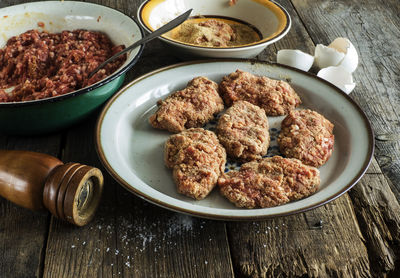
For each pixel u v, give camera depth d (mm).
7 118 568
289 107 650
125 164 566
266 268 503
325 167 583
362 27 852
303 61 711
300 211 500
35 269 497
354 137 594
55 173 504
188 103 634
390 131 644
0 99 629
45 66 677
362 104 685
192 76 676
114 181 568
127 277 492
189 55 701
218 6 815
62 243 512
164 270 497
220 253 510
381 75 739
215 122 645
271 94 644
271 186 534
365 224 541
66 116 594
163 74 667
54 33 737
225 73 682
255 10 796
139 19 724
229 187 538
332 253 513
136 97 639
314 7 907
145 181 562
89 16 728
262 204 529
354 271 502
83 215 519
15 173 503
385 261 519
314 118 615
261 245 518
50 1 731
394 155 613
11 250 509
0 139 616
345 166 570
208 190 541
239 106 630
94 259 502
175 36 771
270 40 687
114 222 529
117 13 712
